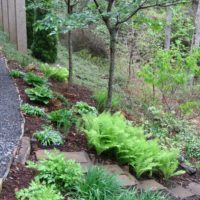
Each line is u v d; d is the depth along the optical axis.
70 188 3.16
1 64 6.87
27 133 4.21
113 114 5.47
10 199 2.88
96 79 9.99
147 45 9.64
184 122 6.80
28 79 5.93
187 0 5.21
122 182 3.65
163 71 6.36
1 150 3.54
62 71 7.23
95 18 4.74
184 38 12.95
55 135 4.23
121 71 10.11
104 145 4.13
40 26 4.64
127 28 9.59
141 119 6.36
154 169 4.23
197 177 4.71
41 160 3.46
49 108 5.26
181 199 3.89
